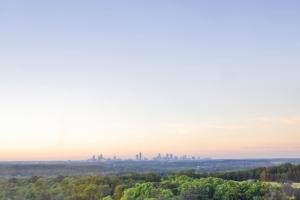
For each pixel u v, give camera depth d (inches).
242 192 6107.3
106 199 6205.7
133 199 5940.0
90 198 6599.4
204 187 6200.8
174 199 5802.2
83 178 7701.8
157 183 6678.2
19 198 6565.0
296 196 6338.6
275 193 6176.2
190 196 6023.6
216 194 6122.1
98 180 7372.1
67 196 6614.2
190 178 7121.1
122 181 7303.2
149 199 5531.5
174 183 6574.8
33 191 6791.3
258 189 6151.6
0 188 6968.5
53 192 6756.9
